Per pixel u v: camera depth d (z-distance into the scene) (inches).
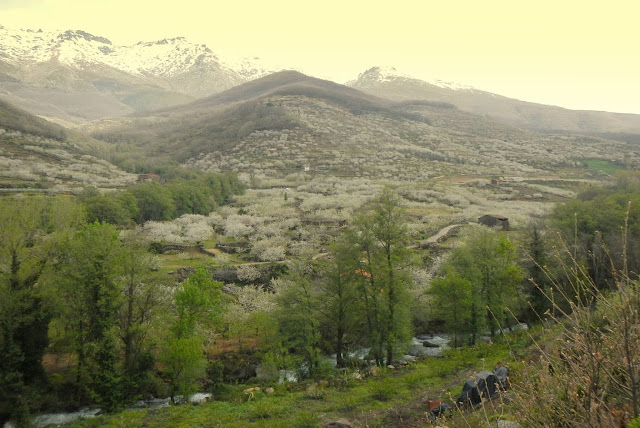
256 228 3385.8
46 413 1167.0
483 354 1225.4
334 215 3772.1
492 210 4082.2
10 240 1269.7
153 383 1302.9
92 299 1240.2
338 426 789.9
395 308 1425.9
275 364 1354.6
